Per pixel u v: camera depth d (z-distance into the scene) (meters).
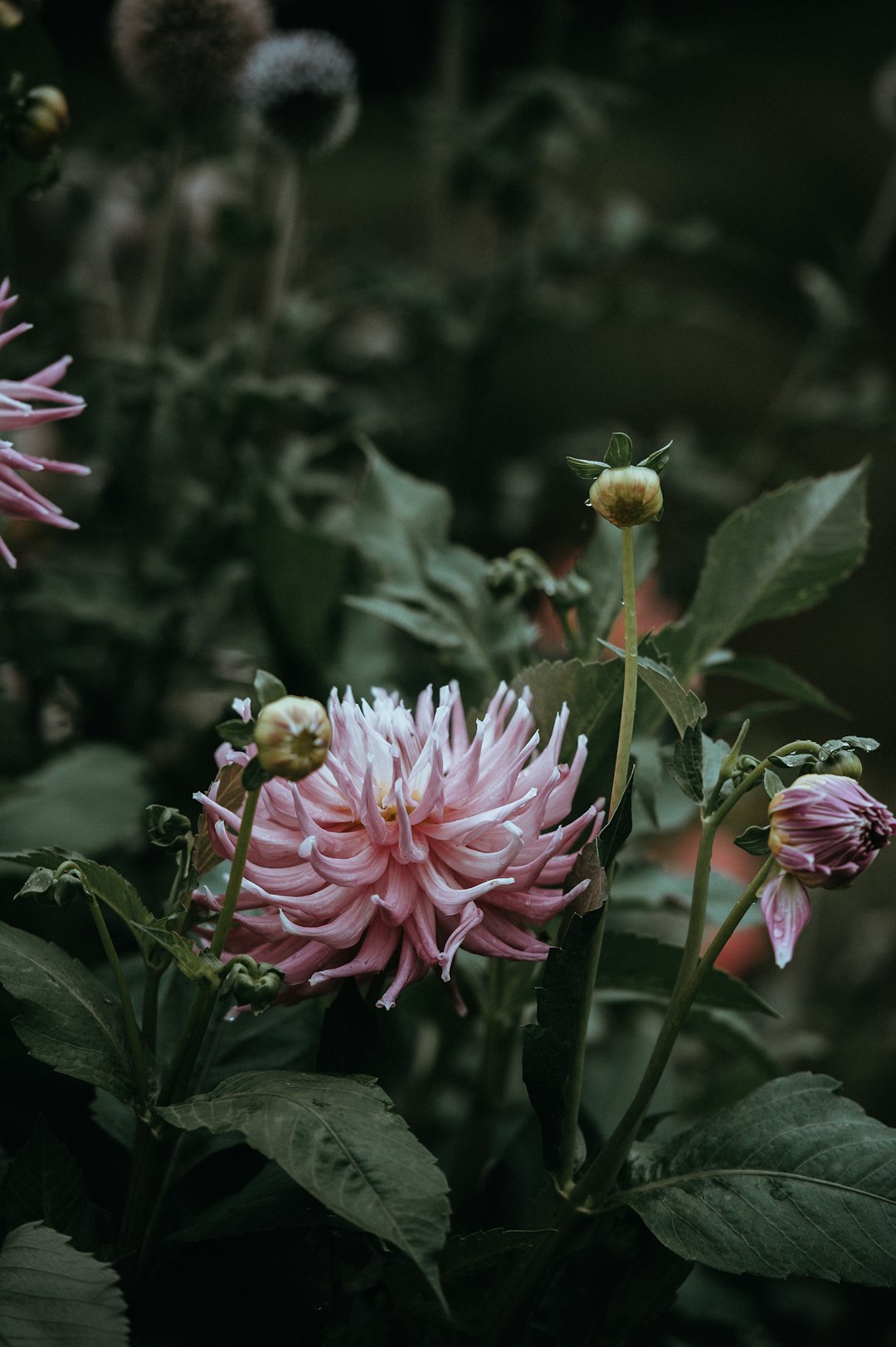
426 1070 1.06
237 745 0.68
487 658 0.93
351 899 0.74
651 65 1.81
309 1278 0.77
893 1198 0.72
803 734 3.05
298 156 1.28
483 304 1.79
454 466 1.81
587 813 0.75
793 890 0.70
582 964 0.74
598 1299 0.79
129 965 0.87
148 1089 0.73
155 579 1.30
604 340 3.85
